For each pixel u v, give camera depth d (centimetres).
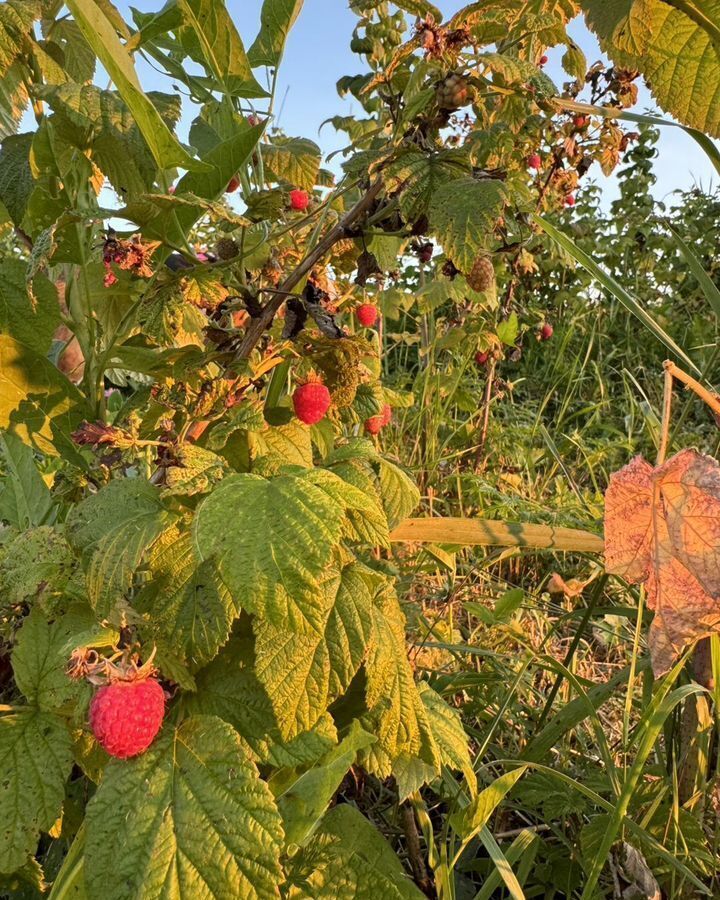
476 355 74
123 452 24
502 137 30
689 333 108
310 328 31
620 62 29
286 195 27
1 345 27
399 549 53
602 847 25
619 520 24
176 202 23
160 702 22
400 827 35
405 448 77
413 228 27
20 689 25
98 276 32
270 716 24
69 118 26
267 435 29
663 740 39
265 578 20
